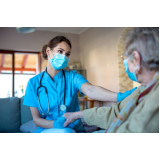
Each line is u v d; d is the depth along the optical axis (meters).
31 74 7.54
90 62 6.04
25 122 1.82
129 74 0.60
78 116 1.01
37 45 6.06
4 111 1.77
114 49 4.75
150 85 0.56
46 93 1.25
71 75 1.35
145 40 0.53
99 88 1.17
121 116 0.61
